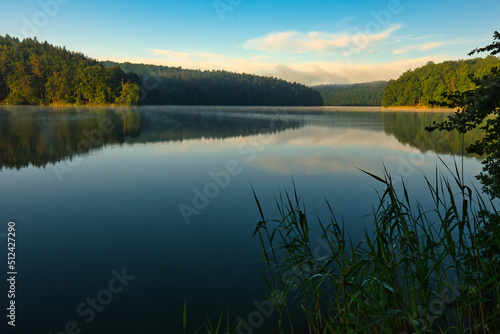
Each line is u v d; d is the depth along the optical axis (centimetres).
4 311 307
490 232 279
